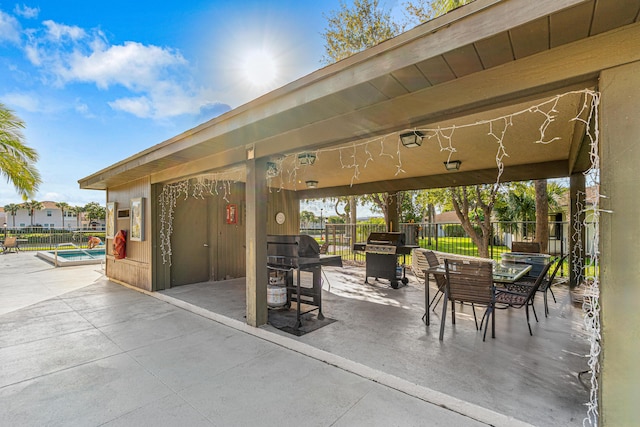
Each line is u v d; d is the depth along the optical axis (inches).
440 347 121.7
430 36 71.8
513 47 68.2
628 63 61.5
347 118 107.1
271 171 184.1
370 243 240.4
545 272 132.9
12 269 352.8
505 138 144.4
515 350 118.5
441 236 491.8
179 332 148.9
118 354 124.3
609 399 62.7
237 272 281.9
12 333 147.9
